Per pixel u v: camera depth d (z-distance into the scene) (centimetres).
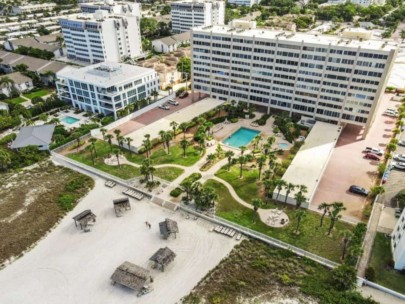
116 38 19088
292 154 10175
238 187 8906
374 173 9412
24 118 12838
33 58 17600
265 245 7206
